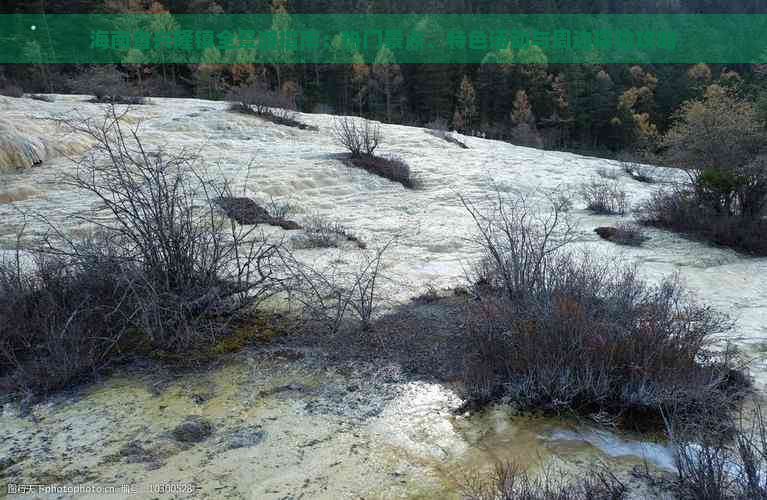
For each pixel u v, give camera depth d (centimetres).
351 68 5678
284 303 465
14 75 3588
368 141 1265
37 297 411
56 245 579
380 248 671
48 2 4475
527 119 5103
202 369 357
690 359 335
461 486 249
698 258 676
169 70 5350
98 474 255
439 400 326
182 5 6100
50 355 353
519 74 5884
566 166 1619
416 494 243
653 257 682
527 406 319
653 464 266
